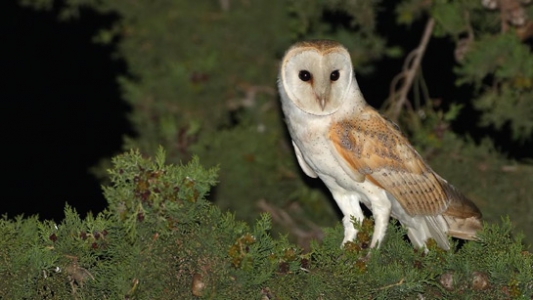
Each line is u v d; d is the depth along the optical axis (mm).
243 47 15391
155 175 7191
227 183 14672
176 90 15266
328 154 9617
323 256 7453
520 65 12578
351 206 9875
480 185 13867
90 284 7398
